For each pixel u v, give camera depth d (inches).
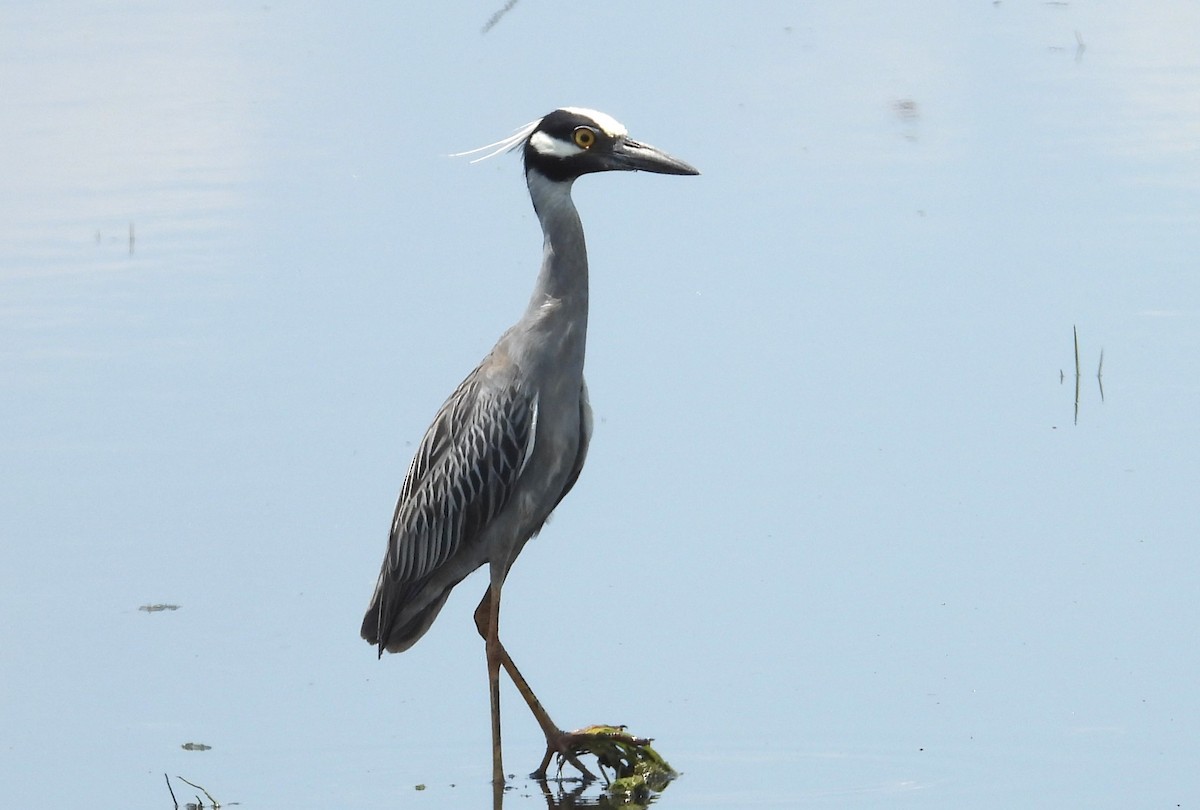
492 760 374.6
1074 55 898.1
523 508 366.0
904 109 813.2
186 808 353.7
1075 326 545.3
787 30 960.3
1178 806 336.5
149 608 438.0
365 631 390.9
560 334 360.5
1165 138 755.4
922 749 364.5
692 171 363.9
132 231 690.2
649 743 363.3
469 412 366.3
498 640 370.9
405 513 375.6
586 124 361.4
